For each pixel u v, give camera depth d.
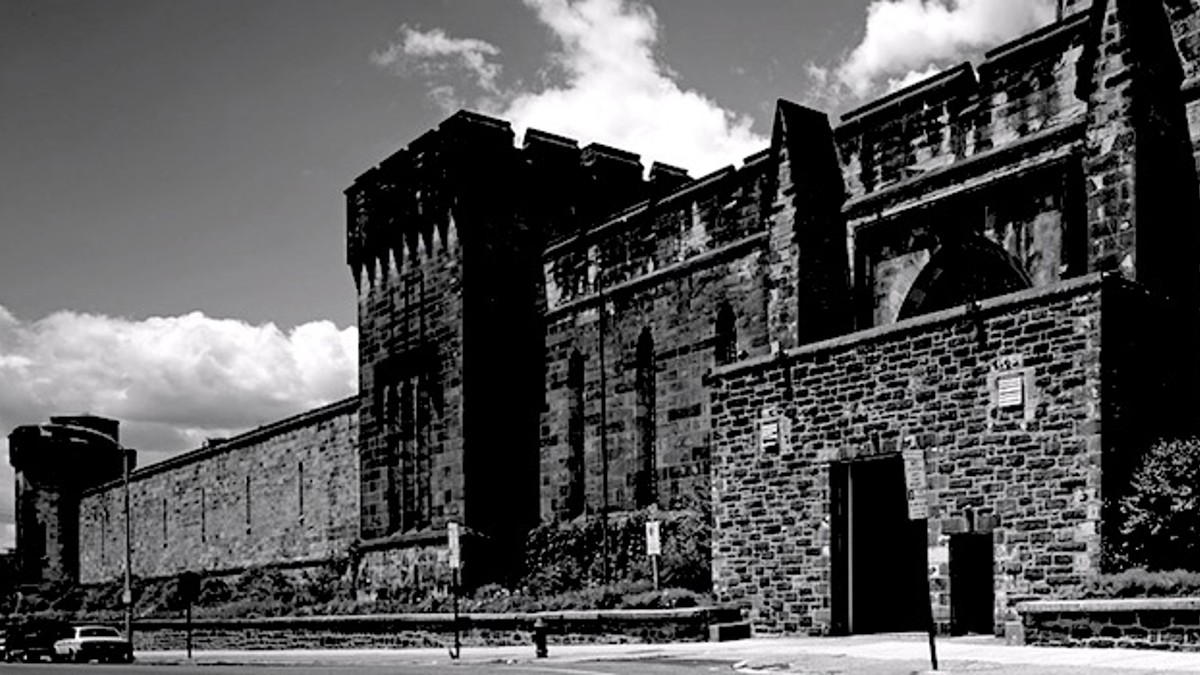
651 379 46.47
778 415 32.44
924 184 34.94
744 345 41.56
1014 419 26.88
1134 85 28.61
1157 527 24.55
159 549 87.75
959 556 28.36
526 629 38.66
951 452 28.09
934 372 28.62
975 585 28.62
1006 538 26.77
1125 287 26.19
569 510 48.88
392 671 28.92
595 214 53.12
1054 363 26.30
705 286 43.47
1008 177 32.66
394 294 54.53
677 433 44.22
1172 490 24.53
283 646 51.62
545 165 52.41
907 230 35.59
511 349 50.72
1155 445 25.83
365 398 56.56
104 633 47.44
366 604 50.75
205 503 80.69
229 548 76.31
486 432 49.72
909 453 29.02
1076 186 31.03
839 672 21.16
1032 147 32.12
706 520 40.12
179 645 60.34
